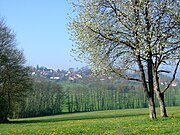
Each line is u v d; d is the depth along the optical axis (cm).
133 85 13288
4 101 5619
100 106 13075
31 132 2361
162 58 2970
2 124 4534
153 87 2884
